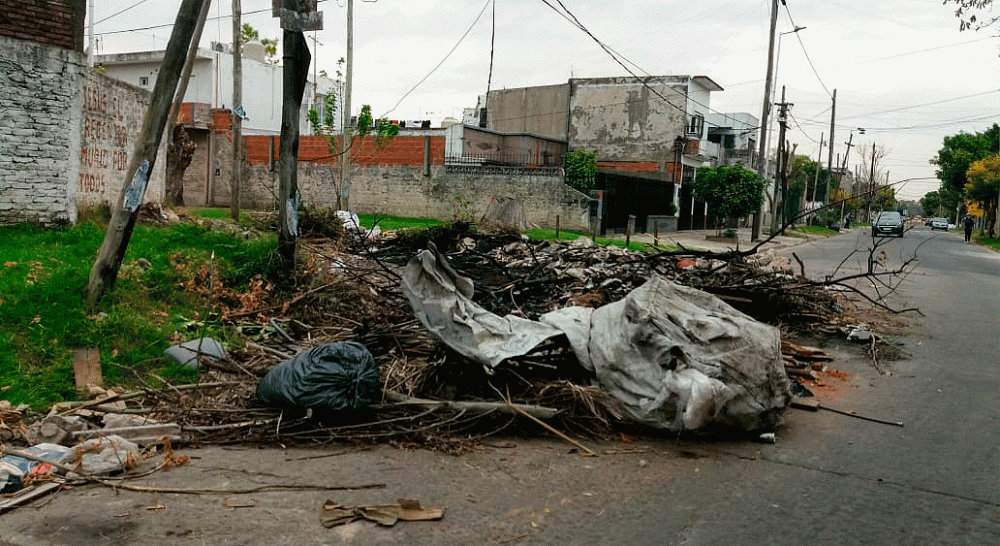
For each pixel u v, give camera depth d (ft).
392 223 85.66
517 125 153.48
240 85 58.23
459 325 18.75
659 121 140.56
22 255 30.37
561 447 17.04
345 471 14.96
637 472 15.70
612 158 144.66
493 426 17.76
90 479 13.85
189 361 20.76
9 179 37.14
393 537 12.19
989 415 21.24
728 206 103.50
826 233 151.94
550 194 94.48
